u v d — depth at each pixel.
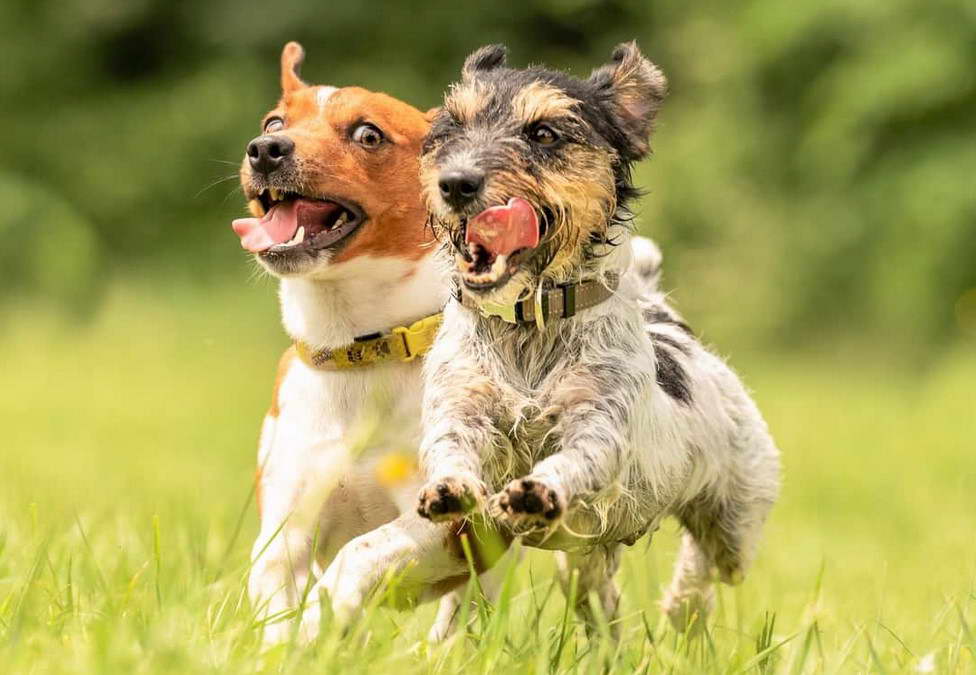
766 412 24.41
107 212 39.00
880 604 9.48
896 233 31.31
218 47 40.00
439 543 8.12
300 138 8.91
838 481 18.28
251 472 17.22
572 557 9.19
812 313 33.12
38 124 39.97
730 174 34.34
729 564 9.33
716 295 33.41
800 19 32.88
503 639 7.03
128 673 6.05
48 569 8.42
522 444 7.64
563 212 7.43
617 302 7.72
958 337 31.17
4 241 36.41
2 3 40.94
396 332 8.84
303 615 7.51
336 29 39.03
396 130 9.07
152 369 29.25
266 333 33.09
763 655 7.47
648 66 8.01
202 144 38.62
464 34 39.19
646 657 7.88
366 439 8.79
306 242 8.79
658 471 7.88
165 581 7.89
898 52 31.44
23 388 26.03
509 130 7.51
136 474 16.44
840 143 32.28
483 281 7.22
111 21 40.31
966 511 15.94
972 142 31.38
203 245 38.12
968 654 7.90
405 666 6.79
